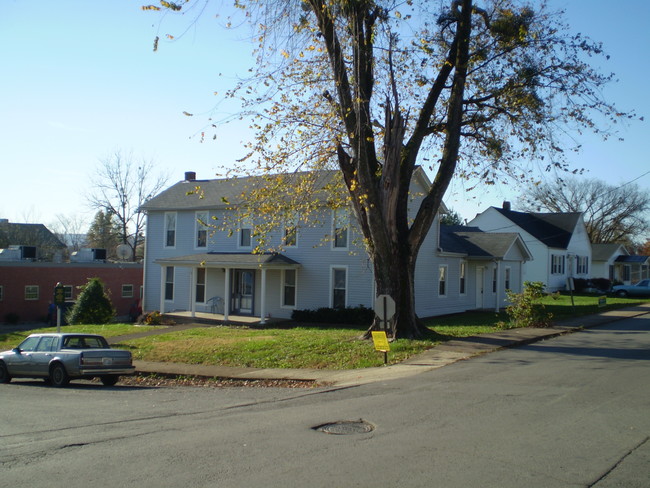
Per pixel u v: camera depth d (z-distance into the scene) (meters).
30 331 27.69
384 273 18.27
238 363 16.48
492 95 18.98
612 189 64.12
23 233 63.97
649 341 18.45
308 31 16.09
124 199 53.38
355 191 17.70
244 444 7.25
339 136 17.08
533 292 22.69
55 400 11.88
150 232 33.72
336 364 15.28
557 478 5.82
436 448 6.89
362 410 9.26
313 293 27.67
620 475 5.92
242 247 29.98
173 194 34.16
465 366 13.86
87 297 31.31
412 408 9.27
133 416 9.55
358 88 16.30
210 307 31.05
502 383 11.44
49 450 7.19
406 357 15.61
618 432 7.61
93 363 14.64
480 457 6.52
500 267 35.78
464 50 18.03
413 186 28.16
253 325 26.42
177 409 10.20
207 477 5.94
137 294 42.34
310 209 19.38
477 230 49.88
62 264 38.25
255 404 10.45
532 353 15.89
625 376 12.03
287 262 27.44
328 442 7.27
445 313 30.44
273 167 17.42
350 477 5.87
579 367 13.31
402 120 17.14
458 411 8.97
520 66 18.44
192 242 31.95
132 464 6.46
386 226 17.75
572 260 52.22
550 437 7.37
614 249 60.03
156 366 16.81
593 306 33.38
